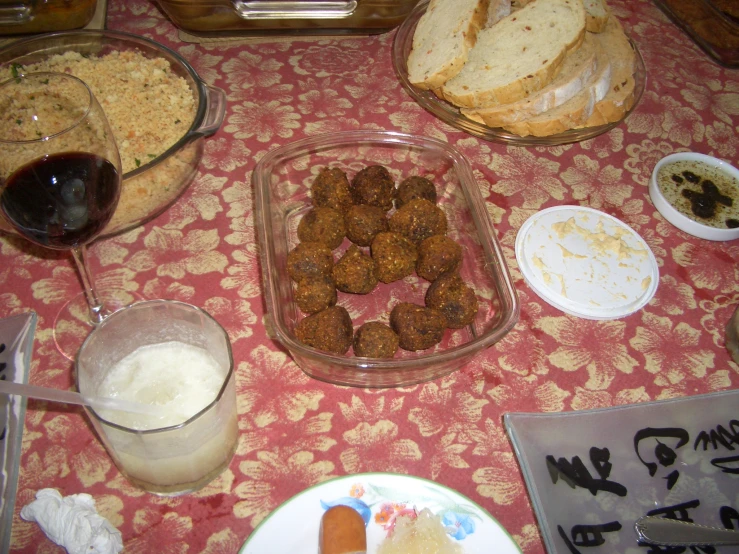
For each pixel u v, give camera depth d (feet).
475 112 2.11
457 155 1.91
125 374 1.43
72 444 1.49
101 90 2.00
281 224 1.89
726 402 1.61
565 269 1.86
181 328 1.45
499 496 1.47
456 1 2.28
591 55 2.12
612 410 1.57
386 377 1.59
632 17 2.72
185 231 1.90
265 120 2.18
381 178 1.87
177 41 2.40
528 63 2.14
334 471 1.49
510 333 1.75
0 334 1.62
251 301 1.77
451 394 1.63
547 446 1.51
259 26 2.33
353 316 1.73
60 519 1.32
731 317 1.81
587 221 1.98
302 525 1.32
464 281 1.80
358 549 1.24
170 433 1.21
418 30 2.35
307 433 1.55
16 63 2.04
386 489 1.36
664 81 2.48
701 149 2.26
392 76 2.37
